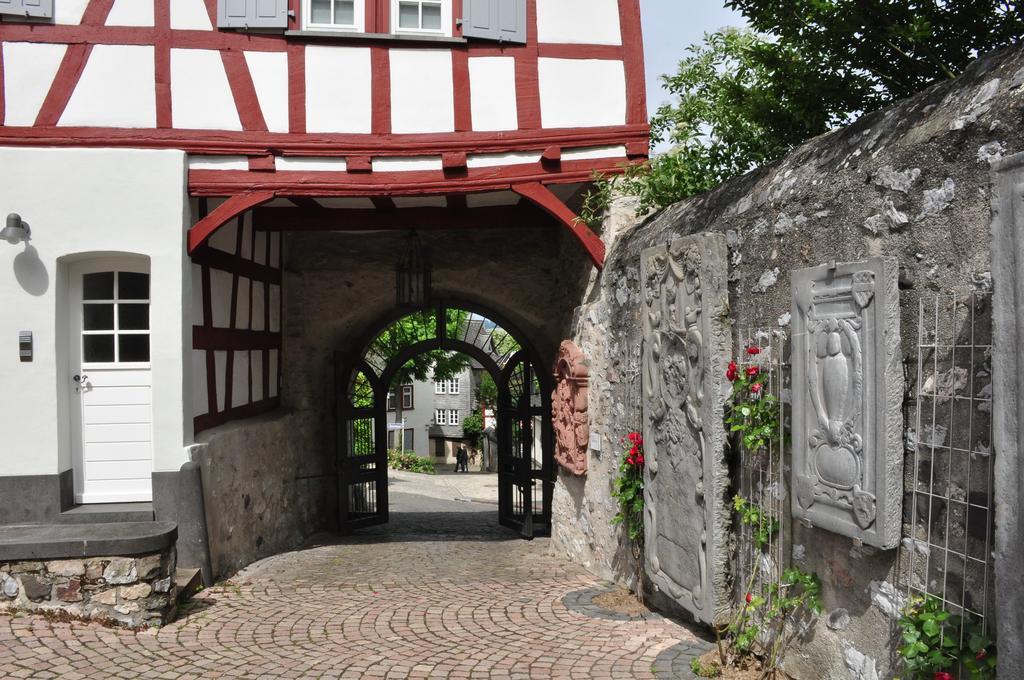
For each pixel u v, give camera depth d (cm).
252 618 565
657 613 560
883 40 523
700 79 782
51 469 638
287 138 696
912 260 316
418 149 711
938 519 297
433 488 1927
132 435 674
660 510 542
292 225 886
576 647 489
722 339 455
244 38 693
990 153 279
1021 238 250
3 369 634
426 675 448
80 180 653
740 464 452
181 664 467
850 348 336
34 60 657
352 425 1071
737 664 434
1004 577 255
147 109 672
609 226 711
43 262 644
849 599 352
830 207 370
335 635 525
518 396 1072
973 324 283
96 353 673
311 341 1014
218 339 765
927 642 290
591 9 738
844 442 340
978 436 279
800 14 539
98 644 494
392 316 1045
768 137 660
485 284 999
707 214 505
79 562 523
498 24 723
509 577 707
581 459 753
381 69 711
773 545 416
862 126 368
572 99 730
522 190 719
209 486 672
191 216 700
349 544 924
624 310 644
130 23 672
